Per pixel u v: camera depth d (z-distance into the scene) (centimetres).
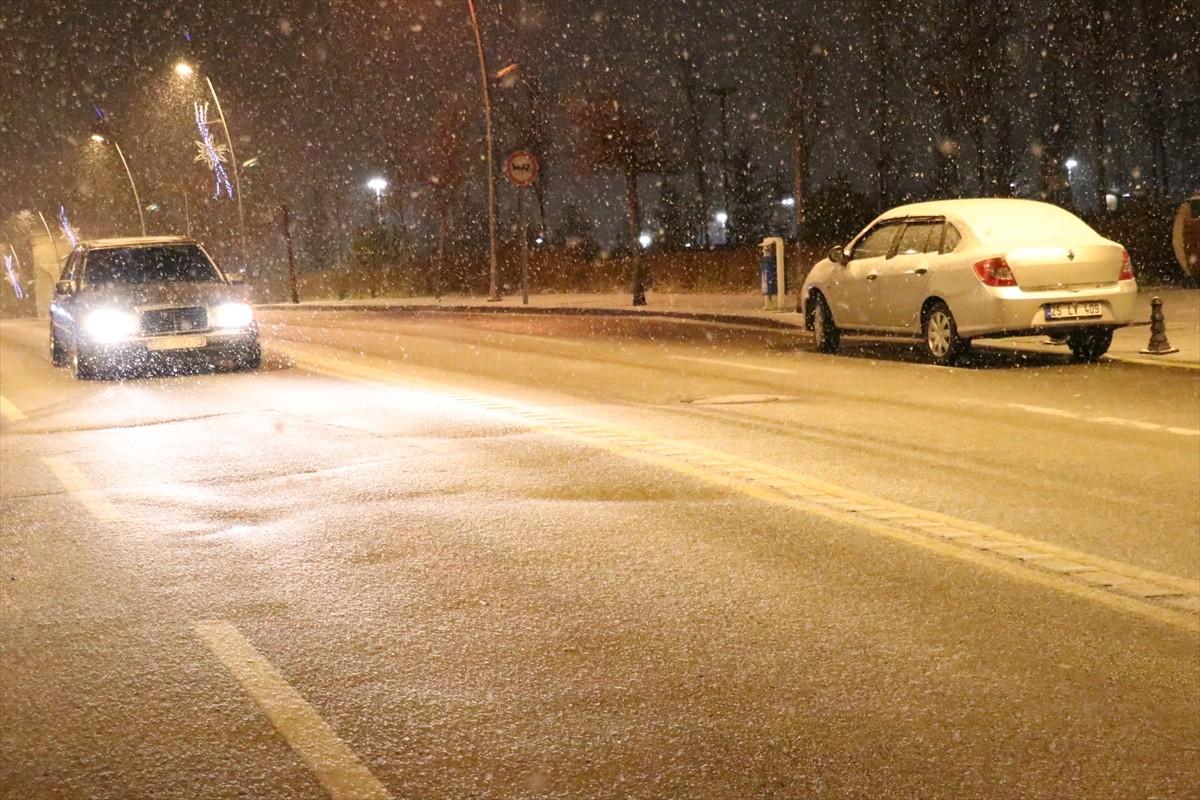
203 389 1483
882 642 487
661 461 884
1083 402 1137
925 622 511
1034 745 390
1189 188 3509
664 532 673
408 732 412
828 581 572
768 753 388
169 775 385
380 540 672
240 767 388
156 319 1658
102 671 480
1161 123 3136
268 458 950
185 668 480
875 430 1010
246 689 455
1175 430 975
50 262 6612
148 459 970
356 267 5525
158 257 1800
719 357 1694
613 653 482
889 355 1617
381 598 564
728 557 618
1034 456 879
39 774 389
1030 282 1388
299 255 6134
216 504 784
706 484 799
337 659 485
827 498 749
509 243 5062
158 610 557
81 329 1661
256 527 715
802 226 2764
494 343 2116
